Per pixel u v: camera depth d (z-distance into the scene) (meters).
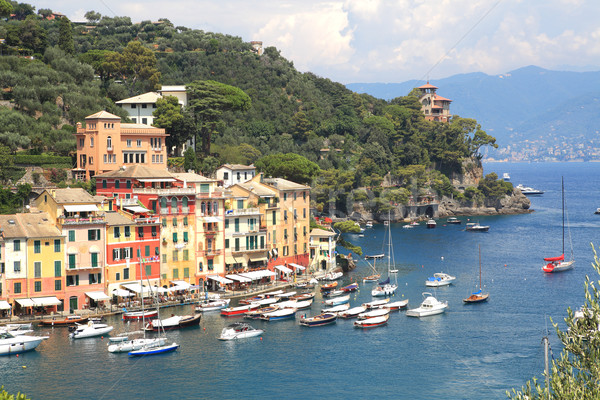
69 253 148.12
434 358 128.75
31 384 112.06
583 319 61.84
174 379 116.06
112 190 176.12
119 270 155.88
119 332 136.62
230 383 114.94
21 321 140.00
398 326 150.25
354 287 182.88
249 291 172.50
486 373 121.31
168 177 173.25
